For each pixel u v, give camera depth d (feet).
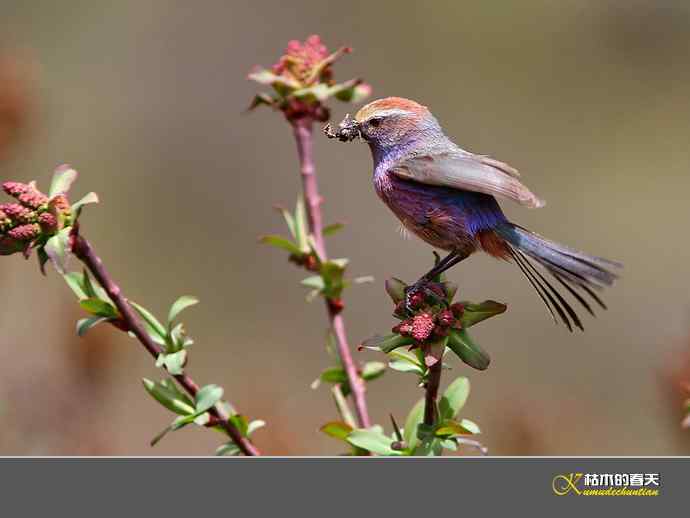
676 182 54.60
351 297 49.19
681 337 24.93
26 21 53.67
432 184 22.56
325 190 52.08
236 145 54.29
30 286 38.96
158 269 50.85
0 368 30.35
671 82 56.85
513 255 22.38
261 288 50.67
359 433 19.24
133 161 53.11
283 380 45.19
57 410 30.04
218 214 52.85
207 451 37.17
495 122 56.85
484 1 58.18
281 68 23.31
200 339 47.67
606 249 53.42
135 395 37.37
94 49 54.49
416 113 24.06
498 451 30.68
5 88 32.22
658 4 57.57
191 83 55.11
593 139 56.54
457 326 17.54
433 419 18.54
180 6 55.93
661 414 24.26
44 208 17.78
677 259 52.47
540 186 55.62
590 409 41.52
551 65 57.52
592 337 47.98
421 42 57.52
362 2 57.41
